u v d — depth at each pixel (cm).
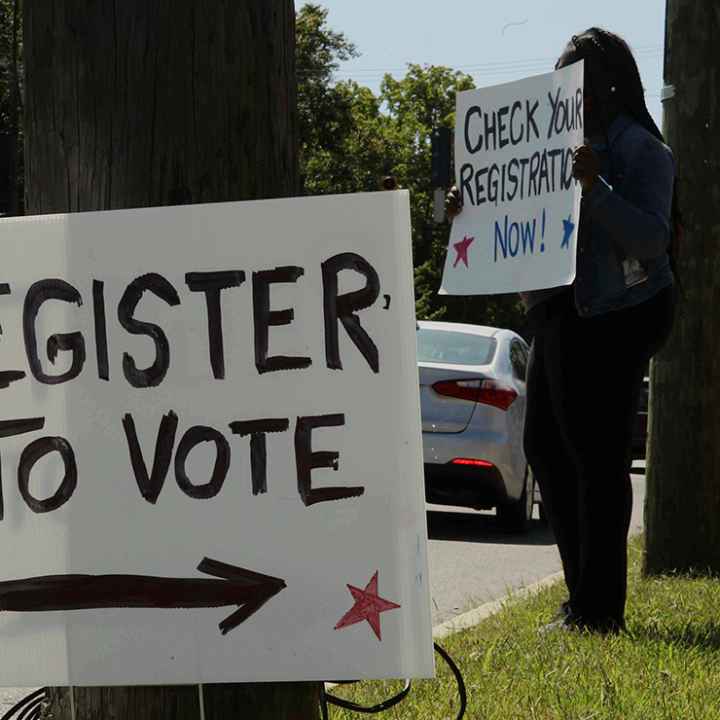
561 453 712
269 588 365
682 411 1017
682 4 1027
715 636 702
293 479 364
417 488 361
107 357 371
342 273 363
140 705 382
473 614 859
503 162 657
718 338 1020
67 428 373
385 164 7888
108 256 370
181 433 369
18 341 374
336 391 363
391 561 362
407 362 361
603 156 657
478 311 7569
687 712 532
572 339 666
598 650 640
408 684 434
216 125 374
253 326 365
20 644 374
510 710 540
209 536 367
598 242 655
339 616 363
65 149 379
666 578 991
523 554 1283
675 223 685
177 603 368
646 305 660
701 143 1021
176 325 368
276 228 364
